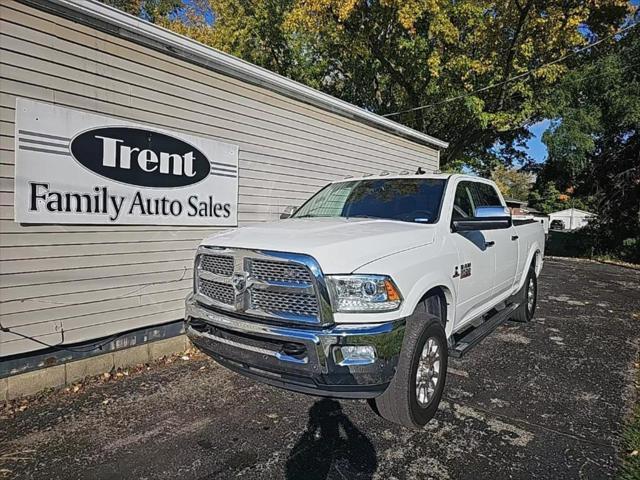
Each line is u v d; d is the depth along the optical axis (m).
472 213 4.37
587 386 3.93
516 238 5.33
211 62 4.99
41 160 3.67
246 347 2.96
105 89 4.07
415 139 9.31
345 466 2.67
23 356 3.67
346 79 19.81
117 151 4.19
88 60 3.94
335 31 16.00
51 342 3.81
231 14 18.95
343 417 3.30
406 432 3.08
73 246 3.92
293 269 2.77
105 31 4.04
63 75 3.78
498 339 5.41
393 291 2.79
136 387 3.86
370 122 7.88
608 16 15.75
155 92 4.49
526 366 4.44
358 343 2.65
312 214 4.58
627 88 15.60
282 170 6.14
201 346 3.33
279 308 2.83
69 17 3.79
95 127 4.02
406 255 3.03
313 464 2.69
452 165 19.31
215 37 19.27
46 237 3.74
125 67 4.21
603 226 18.25
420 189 4.19
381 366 2.70
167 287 4.71
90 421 3.23
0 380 3.48
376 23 15.77
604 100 16.23
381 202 4.22
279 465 2.67
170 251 4.72
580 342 5.31
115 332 4.27
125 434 3.04
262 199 5.85
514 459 2.75
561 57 15.30
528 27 14.96
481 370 4.31
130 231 4.35
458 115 17.55
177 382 3.98
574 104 16.83
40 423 3.19
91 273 4.06
